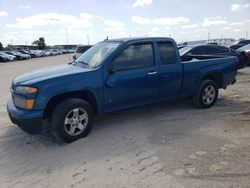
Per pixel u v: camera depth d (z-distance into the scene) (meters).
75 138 4.89
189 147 4.55
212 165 3.92
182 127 5.50
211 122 5.76
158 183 3.52
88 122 5.04
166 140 4.87
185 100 7.30
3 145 4.88
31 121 4.54
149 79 5.61
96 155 4.37
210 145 4.60
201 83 6.59
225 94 8.40
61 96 4.88
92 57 5.60
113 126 5.64
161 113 6.44
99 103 5.13
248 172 3.71
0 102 8.38
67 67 5.53
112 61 5.19
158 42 5.79
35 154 4.50
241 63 13.59
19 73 18.83
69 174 3.83
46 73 5.05
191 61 6.42
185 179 3.59
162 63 5.83
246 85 9.86
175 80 6.04
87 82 4.92
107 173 3.81
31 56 55.00
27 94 4.53
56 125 4.69
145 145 4.68
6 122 6.13
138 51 5.52
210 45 12.54
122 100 5.39
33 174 3.88
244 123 5.66
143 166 3.96
